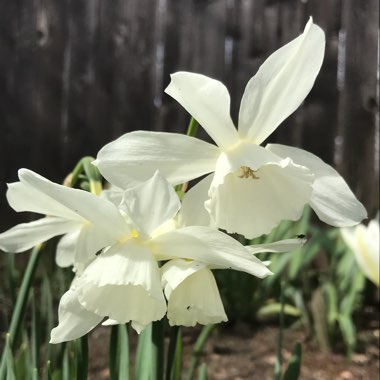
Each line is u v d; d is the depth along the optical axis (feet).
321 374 0.93
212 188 0.34
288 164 0.34
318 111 1.42
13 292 0.61
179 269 0.34
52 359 0.57
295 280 1.19
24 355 0.59
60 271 0.73
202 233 0.34
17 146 1.37
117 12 1.41
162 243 0.35
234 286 1.09
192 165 0.36
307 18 1.41
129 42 1.41
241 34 1.43
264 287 1.15
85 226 0.37
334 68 1.41
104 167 0.34
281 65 0.35
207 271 0.36
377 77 1.41
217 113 0.35
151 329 0.41
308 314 1.11
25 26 1.37
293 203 0.36
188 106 0.35
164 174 0.35
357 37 1.41
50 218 0.38
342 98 1.42
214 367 0.94
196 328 1.12
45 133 1.38
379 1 1.40
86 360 0.44
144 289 0.34
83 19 1.40
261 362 0.97
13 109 1.37
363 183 1.41
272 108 0.36
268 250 0.36
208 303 0.35
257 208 0.36
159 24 1.42
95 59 1.40
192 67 1.43
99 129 1.40
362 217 0.36
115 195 0.37
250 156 0.35
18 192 0.36
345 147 1.41
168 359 0.44
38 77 1.38
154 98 1.42
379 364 0.98
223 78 1.43
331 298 1.09
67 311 0.37
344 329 1.01
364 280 1.14
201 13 1.43
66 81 1.39
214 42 1.43
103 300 0.35
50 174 1.38
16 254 1.21
